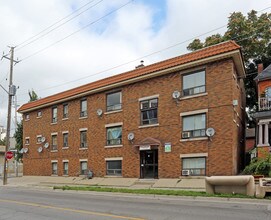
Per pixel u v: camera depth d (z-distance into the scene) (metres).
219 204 12.89
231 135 20.05
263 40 31.86
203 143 21.17
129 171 25.33
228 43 21.06
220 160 20.28
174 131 22.80
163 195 16.12
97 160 28.34
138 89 25.69
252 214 10.33
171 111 23.19
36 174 35.94
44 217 10.68
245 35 31.97
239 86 24.66
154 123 24.19
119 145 26.48
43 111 36.09
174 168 22.38
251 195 14.20
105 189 19.73
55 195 18.38
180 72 23.03
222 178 15.14
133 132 25.50
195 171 21.42
